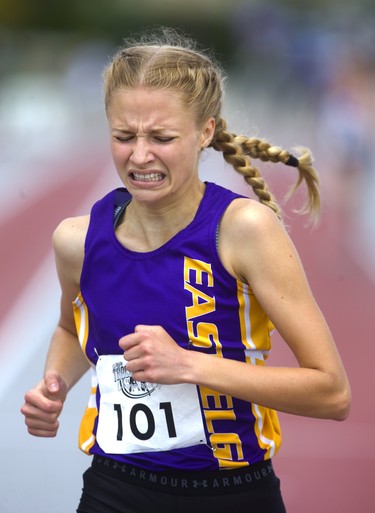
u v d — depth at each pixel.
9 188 70.12
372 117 39.38
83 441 10.41
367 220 47.38
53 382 10.25
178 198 9.74
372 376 24.78
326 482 17.67
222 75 10.39
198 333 9.62
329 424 20.70
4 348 27.25
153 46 9.78
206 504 9.74
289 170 67.06
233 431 9.80
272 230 9.52
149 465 9.83
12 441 18.75
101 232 10.04
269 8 181.38
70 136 113.31
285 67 143.25
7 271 39.62
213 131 10.02
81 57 158.88
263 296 9.54
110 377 10.05
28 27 197.38
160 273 9.68
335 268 40.25
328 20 139.62
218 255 9.59
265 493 9.93
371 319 31.47
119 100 9.52
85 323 10.34
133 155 9.49
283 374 9.42
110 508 9.95
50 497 15.85
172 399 9.75
